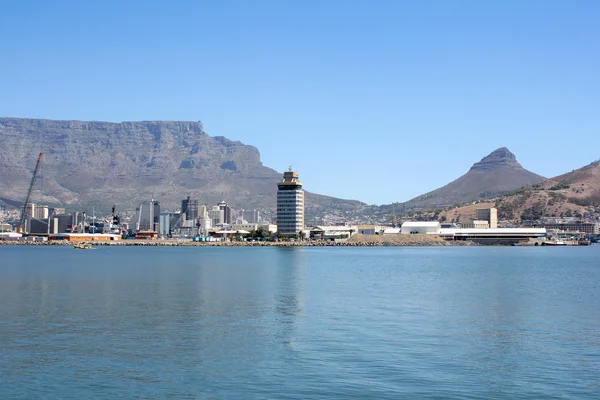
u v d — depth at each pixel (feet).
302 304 347.97
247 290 428.97
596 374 192.95
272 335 250.78
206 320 289.53
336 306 339.57
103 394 172.24
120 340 241.55
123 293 408.67
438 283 493.77
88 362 205.98
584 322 288.71
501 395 171.53
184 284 477.36
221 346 229.66
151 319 292.61
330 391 174.19
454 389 176.35
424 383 181.68
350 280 521.24
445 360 208.74
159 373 192.54
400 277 560.20
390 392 173.27
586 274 616.39
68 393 172.96
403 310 324.39
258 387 177.99
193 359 209.87
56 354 217.36
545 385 181.16
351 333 255.29
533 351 223.92
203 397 169.68
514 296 396.57
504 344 235.61
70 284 478.18
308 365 201.36
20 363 204.54
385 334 253.44
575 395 172.14
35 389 176.45
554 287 465.06
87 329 265.75
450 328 269.03
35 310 324.39
